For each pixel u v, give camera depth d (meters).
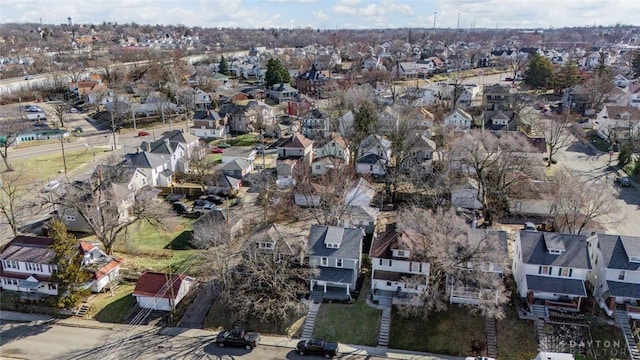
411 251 51.91
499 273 51.59
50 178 88.81
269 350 46.62
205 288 56.00
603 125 107.44
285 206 74.69
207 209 76.12
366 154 88.50
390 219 70.31
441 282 52.25
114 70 187.25
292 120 127.06
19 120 131.00
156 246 65.44
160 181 87.50
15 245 57.28
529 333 47.09
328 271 53.31
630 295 47.06
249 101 141.00
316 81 163.00
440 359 45.44
